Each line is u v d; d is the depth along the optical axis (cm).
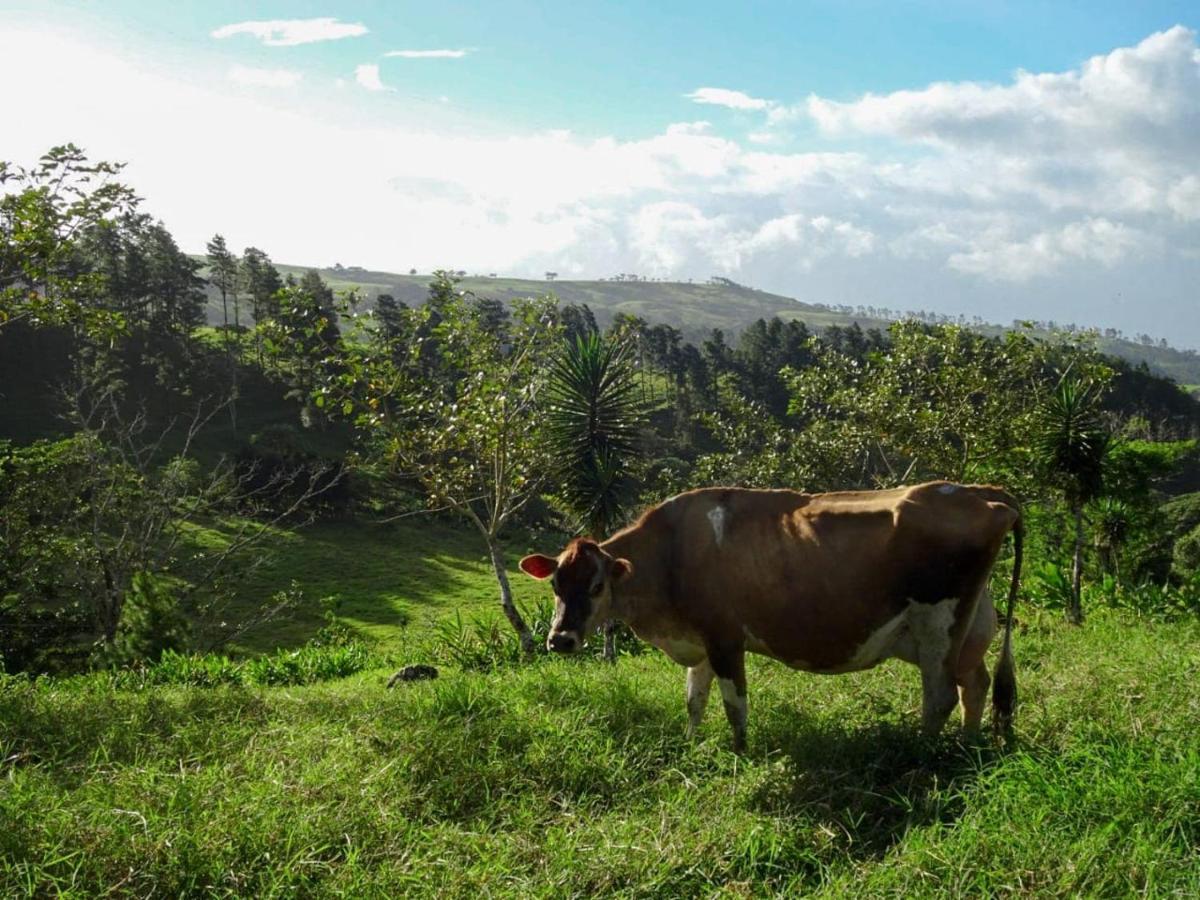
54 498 2784
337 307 1675
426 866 477
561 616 711
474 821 546
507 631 1706
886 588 659
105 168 1232
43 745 706
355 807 539
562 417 1545
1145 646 887
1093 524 2316
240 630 3114
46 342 7925
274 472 6638
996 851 448
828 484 2388
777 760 623
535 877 470
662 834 508
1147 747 548
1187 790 473
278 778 576
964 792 528
